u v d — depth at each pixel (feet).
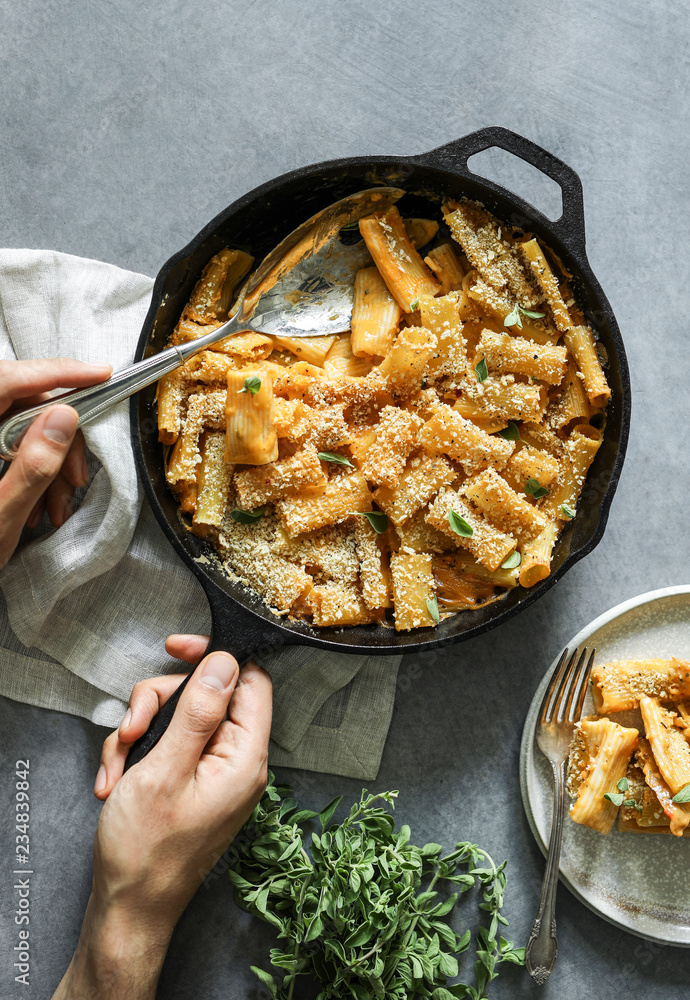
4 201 2.54
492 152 2.56
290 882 2.33
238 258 2.39
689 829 2.40
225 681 2.20
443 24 2.58
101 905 2.22
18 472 2.17
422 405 2.36
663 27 2.60
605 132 2.59
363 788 2.51
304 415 2.30
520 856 2.49
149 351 2.30
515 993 2.48
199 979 2.46
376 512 2.34
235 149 2.56
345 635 2.33
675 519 2.56
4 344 2.47
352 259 2.40
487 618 2.30
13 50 2.56
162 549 2.47
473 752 2.51
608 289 2.58
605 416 2.36
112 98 2.56
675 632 2.47
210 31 2.57
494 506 2.31
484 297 2.34
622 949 2.49
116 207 2.55
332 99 2.57
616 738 2.35
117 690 2.47
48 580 2.41
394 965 2.29
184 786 2.21
